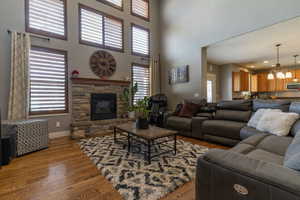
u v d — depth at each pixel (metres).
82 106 4.01
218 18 3.90
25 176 1.87
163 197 1.47
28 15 3.38
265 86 7.25
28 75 3.26
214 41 4.00
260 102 2.80
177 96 5.08
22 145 2.52
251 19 3.29
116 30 4.79
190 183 1.70
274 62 6.36
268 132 2.21
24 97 3.21
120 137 3.61
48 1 3.63
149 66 5.57
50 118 3.61
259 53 5.13
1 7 3.11
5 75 3.14
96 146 2.95
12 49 3.12
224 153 0.96
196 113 3.78
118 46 4.83
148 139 2.17
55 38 3.70
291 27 3.29
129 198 1.44
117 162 2.22
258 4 3.18
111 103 4.56
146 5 5.55
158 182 1.70
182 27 4.88
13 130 2.46
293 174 0.71
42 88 3.53
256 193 0.73
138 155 2.47
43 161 2.30
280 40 4.05
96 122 3.97
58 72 3.74
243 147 1.60
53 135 3.63
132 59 5.14
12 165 2.17
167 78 5.46
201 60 4.33
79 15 4.07
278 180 0.68
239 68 6.95
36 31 3.46
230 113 3.11
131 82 5.10
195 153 2.54
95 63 4.32
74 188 1.62
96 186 1.66
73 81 3.86
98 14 4.41
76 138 3.55
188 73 4.70
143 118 2.72
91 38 4.27
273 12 2.97
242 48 4.65
